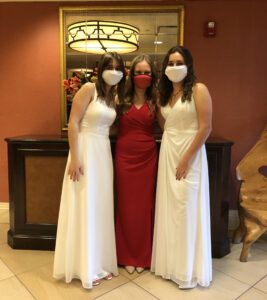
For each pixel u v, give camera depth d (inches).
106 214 70.6
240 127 99.2
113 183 75.2
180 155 67.0
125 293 66.4
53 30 100.3
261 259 82.7
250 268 77.8
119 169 74.0
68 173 67.1
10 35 102.1
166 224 69.3
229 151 82.6
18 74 103.7
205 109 65.0
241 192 87.5
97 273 70.1
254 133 99.0
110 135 79.6
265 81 96.7
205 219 67.5
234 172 100.7
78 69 99.6
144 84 70.6
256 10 94.2
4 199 110.3
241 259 81.4
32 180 85.5
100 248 70.6
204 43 96.7
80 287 68.2
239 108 98.4
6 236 94.3
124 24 96.8
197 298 64.7
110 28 97.3
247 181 87.7
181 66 65.5
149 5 95.6
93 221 68.0
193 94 66.1
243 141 99.7
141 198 74.0
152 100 73.3
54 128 104.7
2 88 104.9
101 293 66.2
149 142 73.0
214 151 80.2
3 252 84.8
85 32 98.2
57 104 103.6
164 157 68.9
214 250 83.3
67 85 91.3
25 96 104.5
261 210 81.3
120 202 75.4
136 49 97.1
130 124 72.2
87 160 66.6
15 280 70.7
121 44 97.8
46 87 103.3
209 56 97.0
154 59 97.0
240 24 95.1
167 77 69.1
